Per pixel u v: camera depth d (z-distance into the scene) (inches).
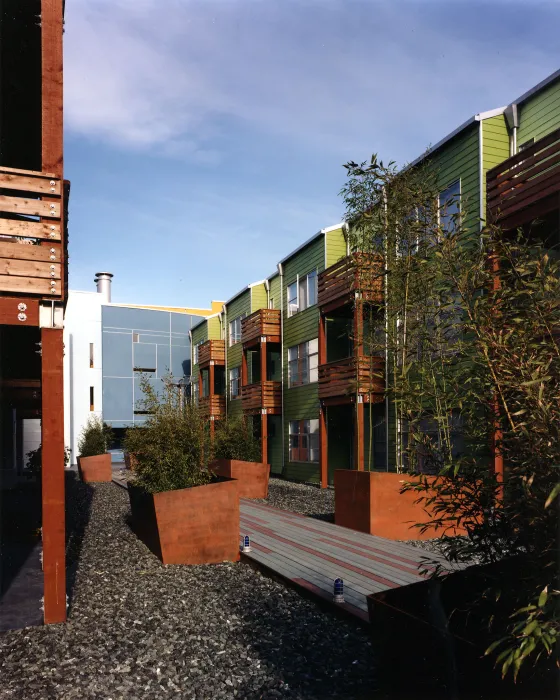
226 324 1093.8
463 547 119.7
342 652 166.7
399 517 348.2
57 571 199.5
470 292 120.3
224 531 295.3
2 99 280.2
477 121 431.2
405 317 296.2
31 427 1029.8
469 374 119.7
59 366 205.8
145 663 161.2
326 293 648.4
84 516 450.9
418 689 128.9
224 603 217.8
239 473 569.9
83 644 175.9
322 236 727.1
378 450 642.8
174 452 325.1
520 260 114.4
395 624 136.4
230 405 1068.5
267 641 176.6
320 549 301.4
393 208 337.4
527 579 106.0
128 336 1288.1
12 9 232.5
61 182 213.3
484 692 113.0
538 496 100.3
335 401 629.0
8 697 141.1
